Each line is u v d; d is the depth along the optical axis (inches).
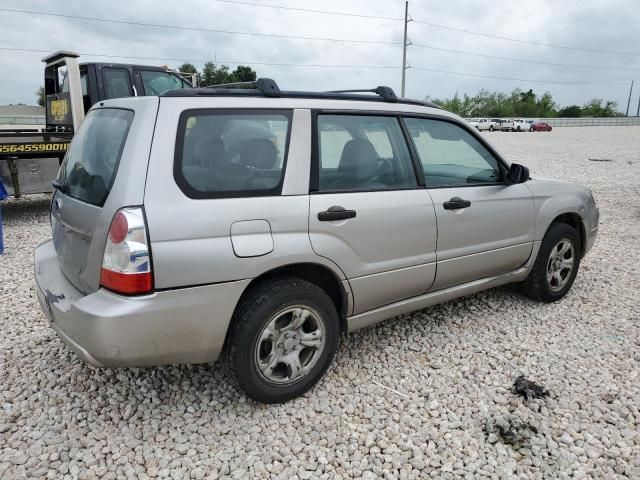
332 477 97.7
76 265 111.3
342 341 149.9
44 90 371.9
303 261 113.0
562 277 182.5
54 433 108.7
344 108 125.9
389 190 130.6
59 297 110.0
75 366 135.3
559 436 109.8
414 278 136.3
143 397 121.7
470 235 147.3
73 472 97.5
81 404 119.0
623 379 131.6
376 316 133.9
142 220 95.3
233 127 109.0
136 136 100.3
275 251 108.2
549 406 119.6
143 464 100.6
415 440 107.9
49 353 142.4
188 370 133.2
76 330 99.6
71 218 112.1
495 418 115.0
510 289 192.9
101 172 106.6
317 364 121.3
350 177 124.6
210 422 112.7
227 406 118.2
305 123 117.8
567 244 178.4
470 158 153.2
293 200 112.5
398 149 135.7
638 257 238.8
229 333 109.1
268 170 111.4
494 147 160.1
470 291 157.0
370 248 124.6
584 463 102.1
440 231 139.1
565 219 183.3
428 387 127.0
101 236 98.5
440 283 145.2
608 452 104.9
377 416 115.6
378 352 144.0
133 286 95.3
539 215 166.9
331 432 110.0
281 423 112.7
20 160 303.7
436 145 145.1
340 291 124.5
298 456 103.1
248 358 109.2
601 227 303.9
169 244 97.2
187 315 100.5
